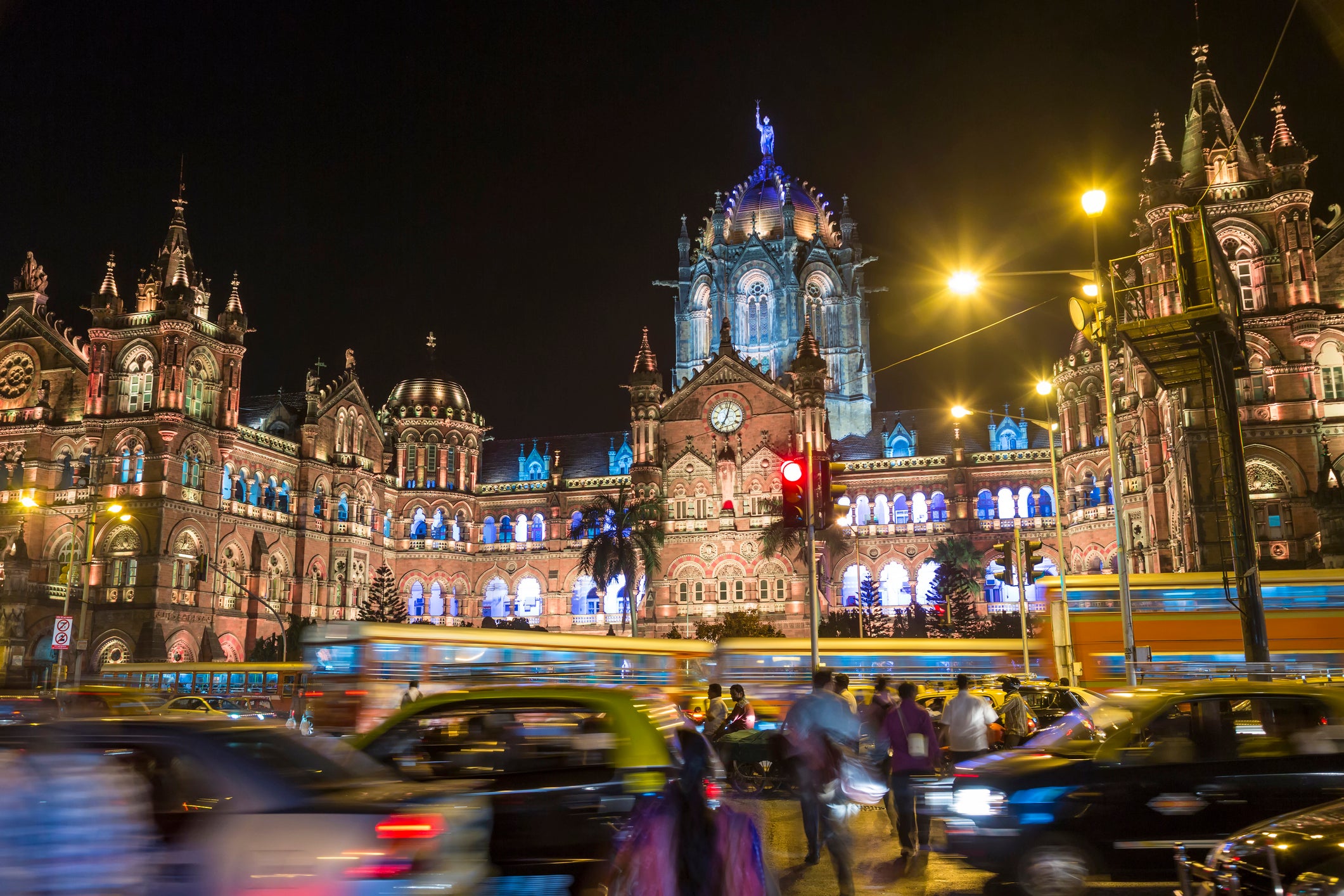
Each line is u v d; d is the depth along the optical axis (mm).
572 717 13930
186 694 47500
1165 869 14719
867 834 22859
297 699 51406
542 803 13172
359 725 34625
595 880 12789
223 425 96188
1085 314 36500
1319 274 78938
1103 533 99125
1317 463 71125
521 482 123125
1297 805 14672
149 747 10273
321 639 36000
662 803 8422
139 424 90875
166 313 92375
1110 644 41531
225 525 95188
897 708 18656
